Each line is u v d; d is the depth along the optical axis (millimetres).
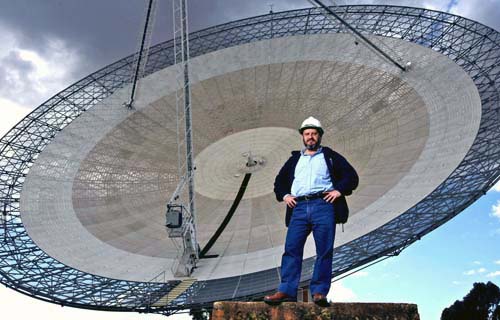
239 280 32906
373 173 35250
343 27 42906
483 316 81688
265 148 41750
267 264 33219
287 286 7195
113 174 40219
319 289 7141
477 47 35344
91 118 43031
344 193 7727
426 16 40000
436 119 34031
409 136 35312
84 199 38844
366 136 38250
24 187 39188
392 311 6871
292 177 8242
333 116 40250
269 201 39750
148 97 43625
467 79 33781
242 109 42781
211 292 33000
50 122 42812
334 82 41094
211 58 45156
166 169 41250
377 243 28219
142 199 39875
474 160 27703
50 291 33781
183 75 38156
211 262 35781
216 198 40875
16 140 41219
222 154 42031
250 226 38250
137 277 35094
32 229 36812
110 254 36375
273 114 42156
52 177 39812
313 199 7828
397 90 38125
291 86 42250
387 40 40656
